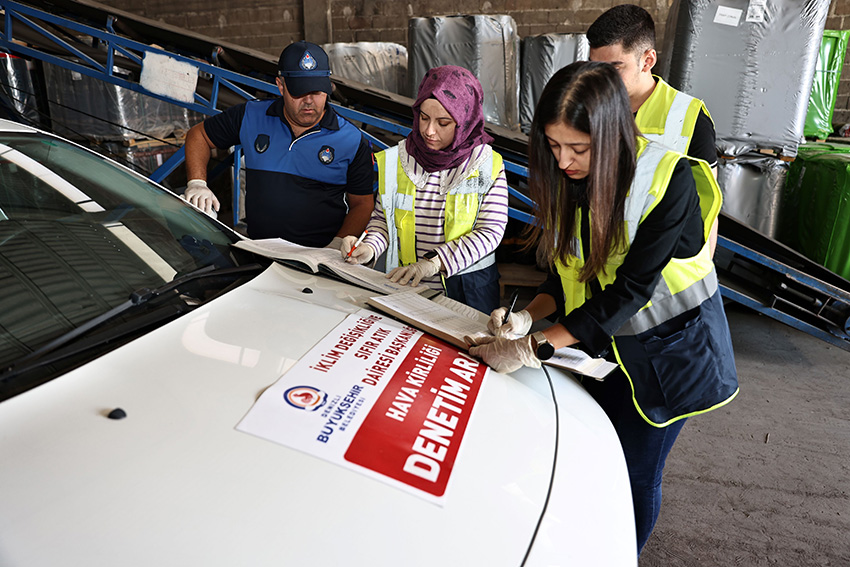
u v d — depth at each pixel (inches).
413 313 50.4
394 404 37.4
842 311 110.3
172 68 125.1
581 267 47.1
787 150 122.0
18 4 128.2
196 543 26.7
